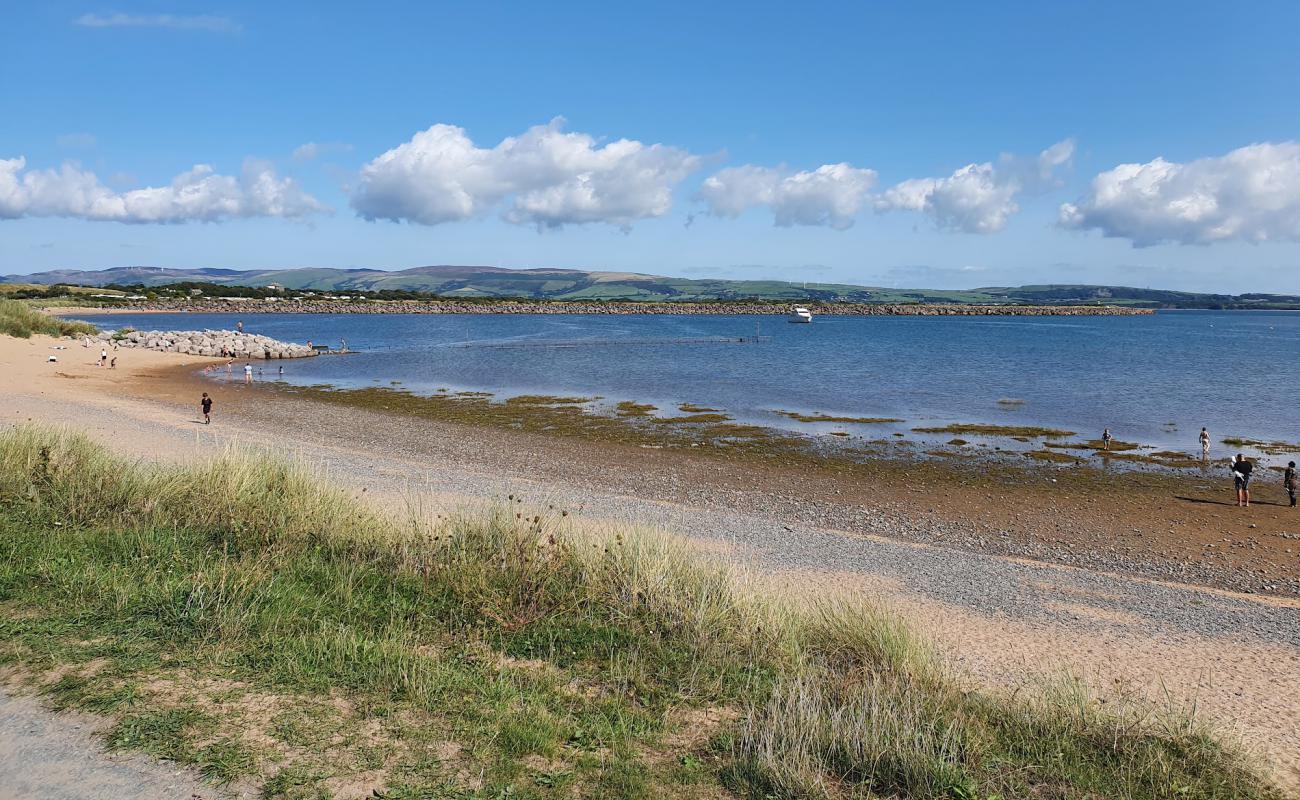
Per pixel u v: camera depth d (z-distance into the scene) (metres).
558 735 5.29
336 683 5.73
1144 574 14.48
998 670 9.16
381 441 26.86
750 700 6.24
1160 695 8.64
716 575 9.09
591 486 20.61
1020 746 6.00
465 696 5.71
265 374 51.16
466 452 25.22
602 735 5.39
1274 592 13.58
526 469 22.67
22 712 5.04
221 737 4.87
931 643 9.07
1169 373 54.09
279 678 5.73
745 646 7.48
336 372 53.44
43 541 8.38
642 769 4.99
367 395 40.84
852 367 58.97
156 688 5.44
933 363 62.59
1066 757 5.90
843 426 31.52
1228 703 8.52
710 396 41.34
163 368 50.47
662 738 5.52
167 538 8.88
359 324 124.00
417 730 5.14
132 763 4.55
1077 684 7.54
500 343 84.38
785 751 5.25
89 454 12.12
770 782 4.92
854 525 17.39
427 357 66.56
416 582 8.16
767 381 48.97
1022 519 18.14
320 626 6.85
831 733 5.50
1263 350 77.50
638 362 63.00
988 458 25.16
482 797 4.44
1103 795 5.32
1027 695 7.66
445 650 6.67
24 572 7.43
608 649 7.04
